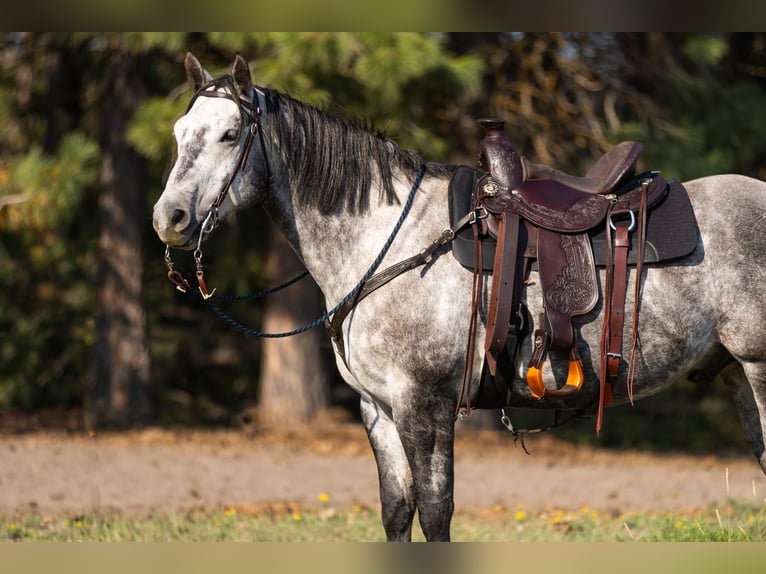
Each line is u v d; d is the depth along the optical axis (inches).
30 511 371.2
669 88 640.4
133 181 693.3
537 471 545.3
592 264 219.0
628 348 221.5
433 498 215.3
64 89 764.0
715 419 785.6
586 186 228.5
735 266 222.8
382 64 474.3
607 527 353.4
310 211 231.6
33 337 785.6
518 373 223.0
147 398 703.7
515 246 218.1
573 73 624.4
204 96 224.7
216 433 640.4
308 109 233.5
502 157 228.8
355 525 354.6
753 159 677.9
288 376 689.6
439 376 217.6
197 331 878.4
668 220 223.8
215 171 220.2
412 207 228.8
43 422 692.1
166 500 412.5
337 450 591.8
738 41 704.4
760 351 220.8
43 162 577.0
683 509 414.0
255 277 840.9
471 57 532.4
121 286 695.7
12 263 775.1
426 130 563.5
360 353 222.5
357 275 228.2
